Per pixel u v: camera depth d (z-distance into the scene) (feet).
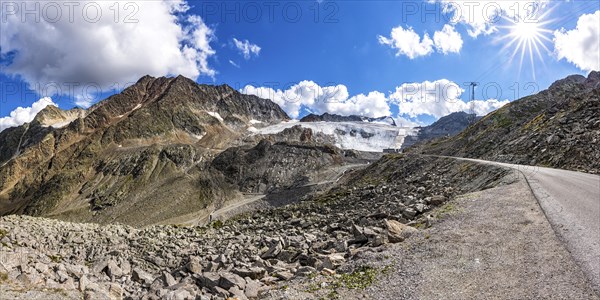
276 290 47.11
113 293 51.67
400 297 39.88
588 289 36.83
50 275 52.85
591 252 46.14
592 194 87.51
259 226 147.02
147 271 86.17
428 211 91.04
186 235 124.88
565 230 55.83
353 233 78.48
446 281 42.32
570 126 210.18
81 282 46.96
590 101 227.61
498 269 44.01
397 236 61.77
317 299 41.78
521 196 85.61
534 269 42.78
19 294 38.73
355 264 52.60
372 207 141.59
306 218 148.46
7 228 98.37
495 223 63.16
